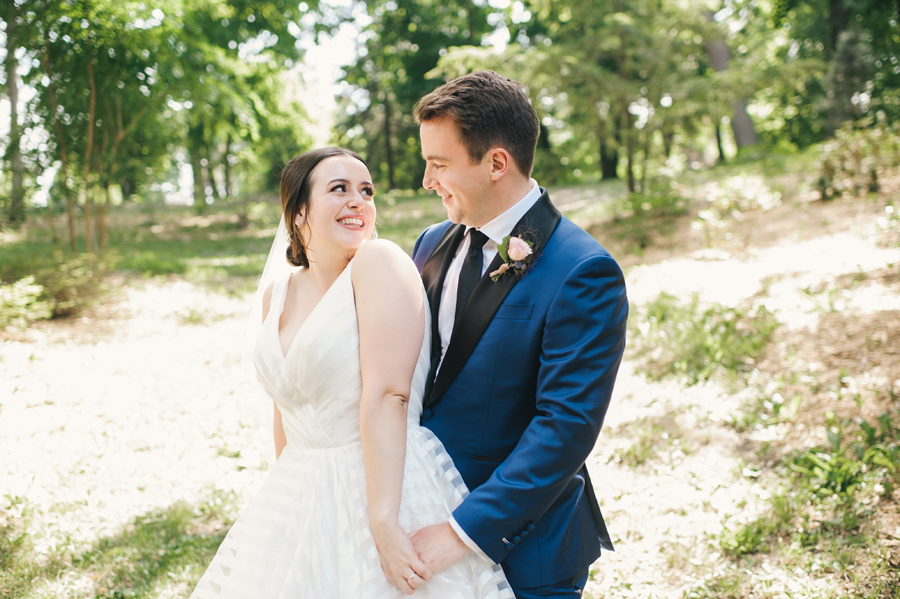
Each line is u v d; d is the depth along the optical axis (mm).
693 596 2918
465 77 1731
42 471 4352
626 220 10930
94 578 3240
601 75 12523
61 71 9844
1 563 3324
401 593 1607
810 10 22141
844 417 4113
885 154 9484
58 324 8102
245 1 19641
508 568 1684
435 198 23828
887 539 3068
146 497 4086
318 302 1863
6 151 9648
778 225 9156
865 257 6852
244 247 15930
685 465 4105
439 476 1704
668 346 5723
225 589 1834
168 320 8445
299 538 1761
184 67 12336
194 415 5344
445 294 1902
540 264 1704
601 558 3291
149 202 23312
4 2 9188
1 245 13133
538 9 13891
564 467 1547
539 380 1638
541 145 27703
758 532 3303
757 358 5328
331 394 1750
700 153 27672
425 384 1828
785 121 25297
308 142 26781
